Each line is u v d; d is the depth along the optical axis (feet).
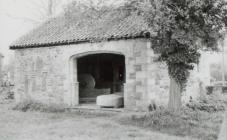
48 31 63.36
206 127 36.68
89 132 34.88
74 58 55.26
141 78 45.96
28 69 61.21
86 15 46.32
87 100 61.93
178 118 38.47
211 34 38.34
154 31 36.94
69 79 55.36
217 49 40.06
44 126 39.83
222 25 38.52
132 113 44.68
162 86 48.75
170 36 38.37
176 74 40.04
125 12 43.16
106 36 48.39
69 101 55.21
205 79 66.80
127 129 36.17
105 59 66.49
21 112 54.13
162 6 35.47
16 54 63.16
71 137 32.76
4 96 77.82
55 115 49.83
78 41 52.49
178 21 37.37
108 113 48.75
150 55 45.78
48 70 58.13
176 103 40.42
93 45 51.55
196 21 37.52
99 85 67.41
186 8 36.37
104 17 54.75
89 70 68.28
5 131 36.96
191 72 58.95
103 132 34.76
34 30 67.36
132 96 46.93
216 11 37.68
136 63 46.52
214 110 52.80
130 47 47.19
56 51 56.95
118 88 64.44
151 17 35.68
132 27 48.57
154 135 33.01
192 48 37.35
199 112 46.16
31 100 58.90
